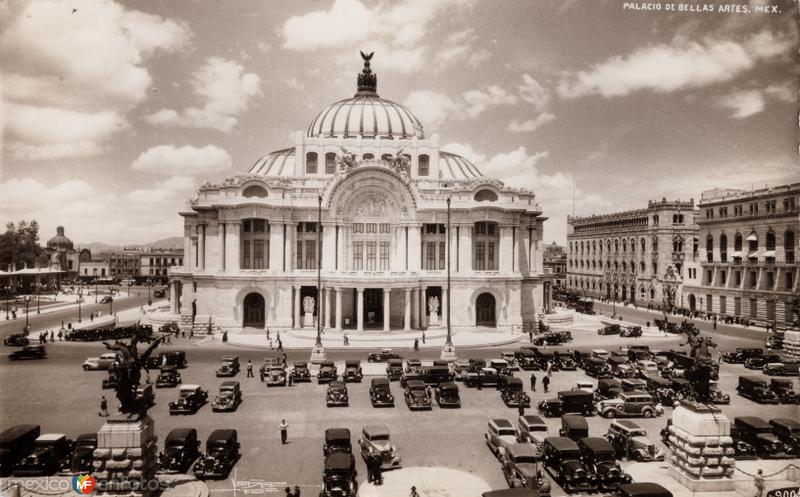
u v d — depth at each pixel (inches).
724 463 1318.9
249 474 1390.3
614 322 4047.7
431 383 2198.6
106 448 1233.4
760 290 3949.3
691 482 1315.2
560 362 2532.0
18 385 2196.1
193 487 1302.9
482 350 2982.3
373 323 3624.5
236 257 3486.7
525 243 3875.5
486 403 1999.3
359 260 3607.3
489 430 1584.6
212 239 3580.2
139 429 1239.5
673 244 5083.7
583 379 2349.9
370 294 3671.3
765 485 1326.3
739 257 4136.3
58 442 1418.6
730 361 2719.0
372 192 3565.5
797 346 2632.9
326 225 3528.5
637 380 2039.9
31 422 1739.7
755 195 3993.6
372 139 3870.6
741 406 2016.5
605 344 3184.1
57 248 6378.0
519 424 1628.9
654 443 1598.2
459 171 4234.7
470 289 3545.8
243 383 2236.7
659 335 3496.6
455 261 3604.8
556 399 1867.6
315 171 3846.0
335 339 3147.1
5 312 4461.1
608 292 5925.2
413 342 3129.9
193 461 1457.9
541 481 1275.8
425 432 1691.7
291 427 1722.4
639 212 5418.3
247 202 3440.0
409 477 1336.1
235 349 2957.7
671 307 4670.3
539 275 3873.0
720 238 4365.2
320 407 1924.2
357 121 4050.2
